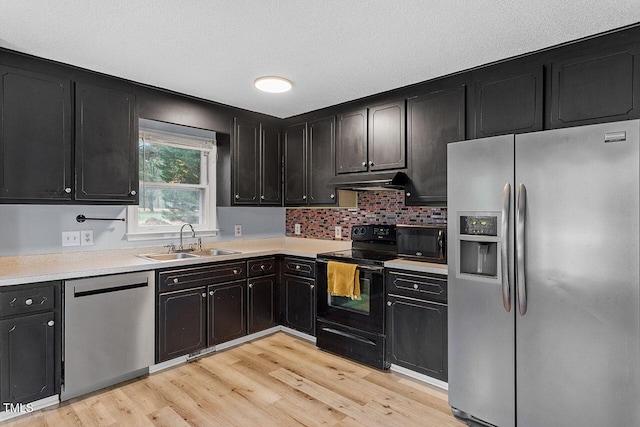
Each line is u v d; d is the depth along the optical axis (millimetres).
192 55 2375
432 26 2002
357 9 1830
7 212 2604
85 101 2645
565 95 2211
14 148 2350
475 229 2184
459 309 2246
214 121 3441
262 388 2609
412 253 2902
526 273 1959
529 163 1953
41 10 1836
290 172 3949
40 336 2264
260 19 1930
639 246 1657
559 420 1867
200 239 3678
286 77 2758
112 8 1820
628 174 1680
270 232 4383
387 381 2727
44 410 2289
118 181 2814
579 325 1804
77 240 2928
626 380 1688
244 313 3414
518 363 1997
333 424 2188
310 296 3443
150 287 2750
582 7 1811
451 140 2709
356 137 3332
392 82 2879
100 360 2506
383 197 3584
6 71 2318
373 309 2932
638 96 1978
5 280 2129
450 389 2293
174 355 2895
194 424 2174
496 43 2201
